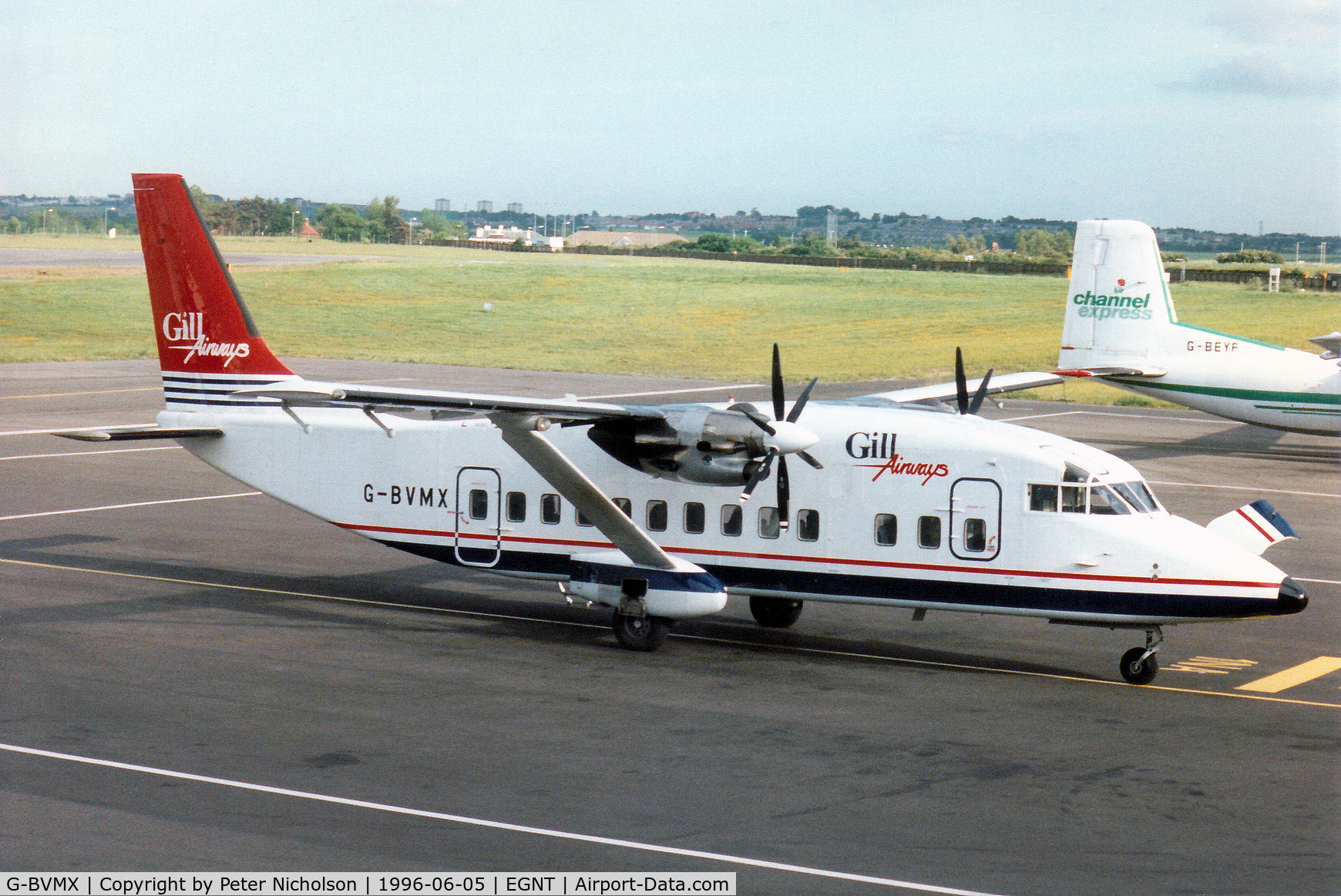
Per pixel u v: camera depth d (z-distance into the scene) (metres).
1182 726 39.50
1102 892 27.23
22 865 27.69
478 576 60.91
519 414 43.53
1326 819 31.61
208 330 56.31
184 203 55.69
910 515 46.44
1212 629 52.56
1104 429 118.44
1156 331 103.75
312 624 50.62
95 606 52.56
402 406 42.66
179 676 42.84
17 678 42.03
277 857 28.34
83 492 79.38
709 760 35.44
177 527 69.88
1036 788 33.56
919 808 31.98
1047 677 45.22
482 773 34.00
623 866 28.25
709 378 165.00
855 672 45.34
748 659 46.94
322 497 55.19
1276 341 194.12
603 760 35.19
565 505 50.72
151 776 33.25
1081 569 44.41
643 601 47.34
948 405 54.22
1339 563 65.38
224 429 56.56
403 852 28.78
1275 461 100.56
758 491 48.38
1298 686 44.47
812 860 28.70
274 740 36.44
